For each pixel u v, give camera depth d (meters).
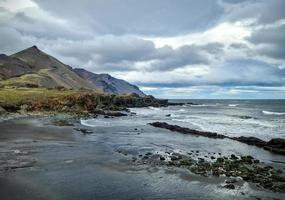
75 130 52.88
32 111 86.75
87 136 46.53
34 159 29.39
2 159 28.83
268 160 32.28
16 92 117.19
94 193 20.45
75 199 19.22
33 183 22.11
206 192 21.19
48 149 34.72
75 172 25.45
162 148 37.56
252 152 36.59
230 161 30.31
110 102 133.50
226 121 77.50
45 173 24.84
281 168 28.44
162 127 60.56
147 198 19.81
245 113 113.62
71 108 98.50
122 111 117.06
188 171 26.48
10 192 20.11
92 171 25.95
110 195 20.19
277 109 147.62
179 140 44.56
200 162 29.73
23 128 52.69
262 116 96.19
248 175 25.02
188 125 67.50
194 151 36.12
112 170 26.48
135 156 32.41
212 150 37.22
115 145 38.97
